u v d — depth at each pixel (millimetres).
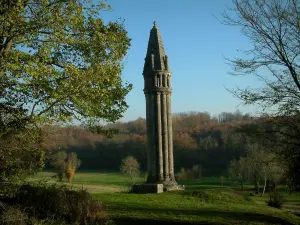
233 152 79500
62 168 54875
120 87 13641
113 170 88625
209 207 21469
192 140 87562
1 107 12133
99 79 12039
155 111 29328
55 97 11180
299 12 14391
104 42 12703
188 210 19625
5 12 11055
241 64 15477
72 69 11484
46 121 12164
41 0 11914
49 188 15719
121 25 13539
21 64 10781
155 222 16312
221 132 85062
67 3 12141
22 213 13109
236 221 17234
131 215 17312
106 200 21688
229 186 63688
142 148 89688
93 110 12758
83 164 90938
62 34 12031
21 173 12617
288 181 15258
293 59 14570
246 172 54344
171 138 29766
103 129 15039
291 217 21203
